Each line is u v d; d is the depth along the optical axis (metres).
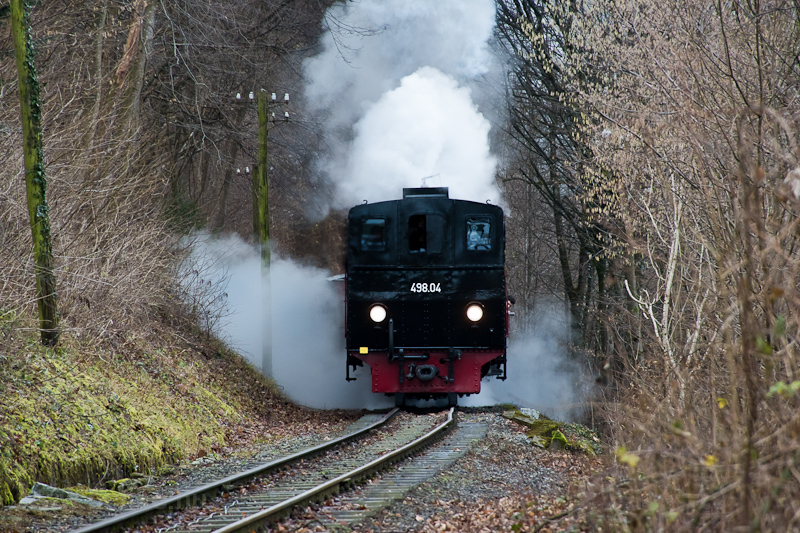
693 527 17.34
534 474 36.91
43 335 40.22
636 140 42.59
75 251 47.22
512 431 48.59
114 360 45.59
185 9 70.56
